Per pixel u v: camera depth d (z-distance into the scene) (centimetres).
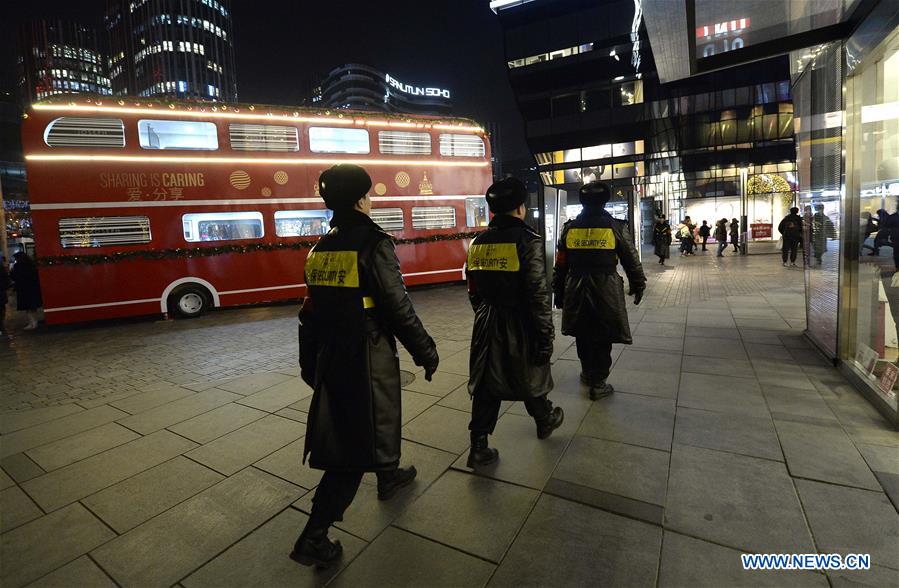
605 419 378
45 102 894
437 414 409
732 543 226
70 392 527
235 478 318
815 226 551
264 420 420
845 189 447
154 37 12581
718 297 945
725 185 3312
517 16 3466
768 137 3181
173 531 261
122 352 725
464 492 283
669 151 3338
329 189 231
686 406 396
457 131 1328
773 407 384
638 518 249
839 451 307
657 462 306
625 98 3366
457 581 211
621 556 221
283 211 1107
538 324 292
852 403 384
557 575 211
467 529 248
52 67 18038
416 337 228
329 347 226
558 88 3503
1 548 251
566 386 462
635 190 1630
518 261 293
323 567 223
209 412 445
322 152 1144
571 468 304
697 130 3275
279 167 1098
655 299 950
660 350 570
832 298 494
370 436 219
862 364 421
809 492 264
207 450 362
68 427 420
